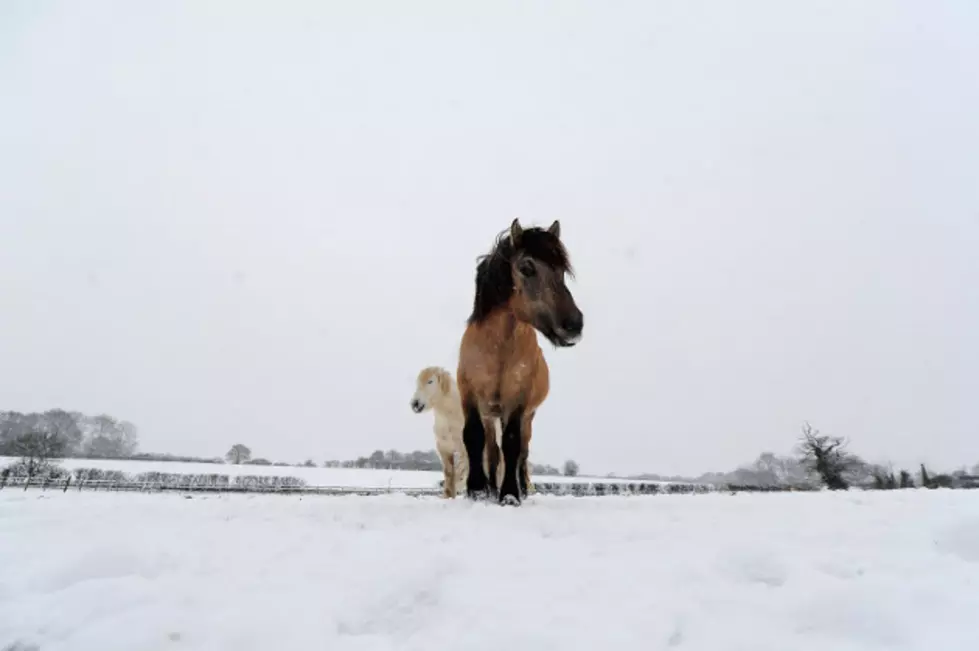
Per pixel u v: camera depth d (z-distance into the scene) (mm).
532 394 6133
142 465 44750
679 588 2090
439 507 4480
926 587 1929
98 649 1648
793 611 1800
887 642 1586
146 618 1810
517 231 5336
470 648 1609
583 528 3332
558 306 5129
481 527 3396
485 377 5469
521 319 5332
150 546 2789
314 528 3412
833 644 1597
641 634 1665
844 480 29625
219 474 31734
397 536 3078
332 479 30641
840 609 1748
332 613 1899
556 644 1602
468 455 5480
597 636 1648
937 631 1619
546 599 1982
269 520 3785
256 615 1847
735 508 4426
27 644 1752
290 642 1693
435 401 7531
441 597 2049
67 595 2062
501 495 5027
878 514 3791
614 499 5969
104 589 2100
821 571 2289
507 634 1658
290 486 22844
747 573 2234
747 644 1598
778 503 4922
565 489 19094
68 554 2660
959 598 1843
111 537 3092
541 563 2445
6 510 4348
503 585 2139
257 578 2268
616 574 2264
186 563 2527
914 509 4023
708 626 1733
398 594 2051
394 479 30969
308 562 2498
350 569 2373
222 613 1883
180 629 1751
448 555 2428
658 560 2488
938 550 2662
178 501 5516
